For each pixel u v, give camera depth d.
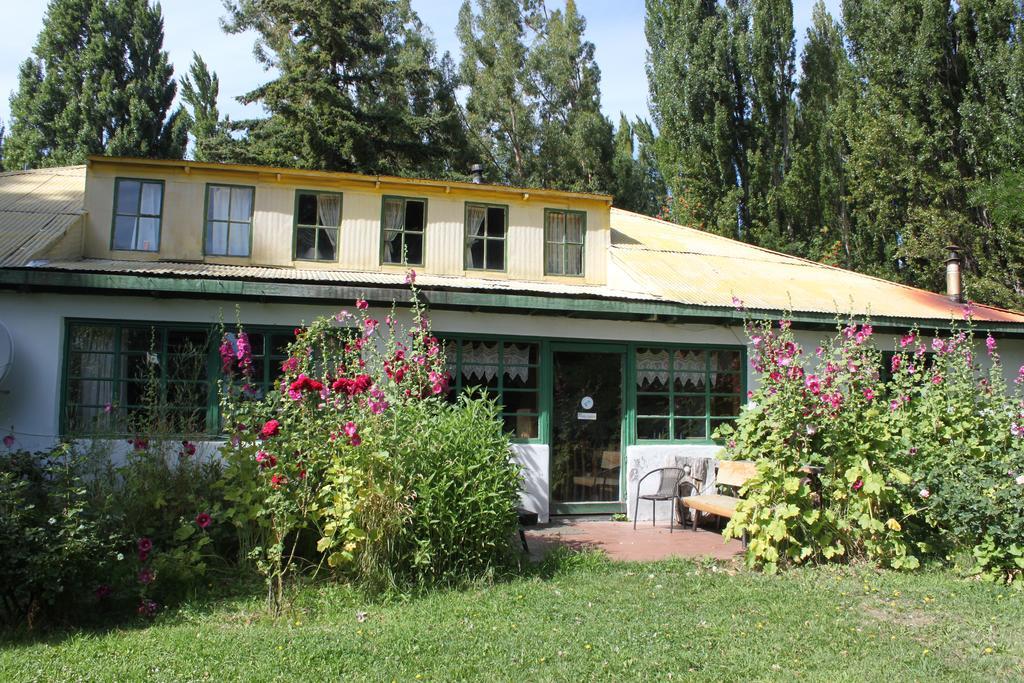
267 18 28.42
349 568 6.64
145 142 30.09
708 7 29.97
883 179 23.72
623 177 35.69
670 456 10.83
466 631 5.48
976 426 7.96
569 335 10.55
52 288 8.67
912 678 4.71
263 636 5.38
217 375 9.37
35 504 6.25
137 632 5.53
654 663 4.89
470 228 12.91
